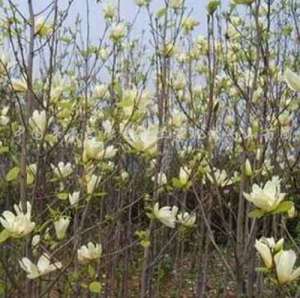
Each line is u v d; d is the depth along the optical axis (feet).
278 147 7.48
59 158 8.95
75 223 7.08
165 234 11.00
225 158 8.42
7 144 8.20
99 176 6.46
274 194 4.21
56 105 6.90
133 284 11.59
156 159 7.97
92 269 6.29
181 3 8.59
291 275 3.93
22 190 5.85
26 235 5.48
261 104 7.48
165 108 8.18
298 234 14.10
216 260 12.55
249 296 6.08
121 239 10.44
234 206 10.67
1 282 6.73
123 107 6.74
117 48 10.05
